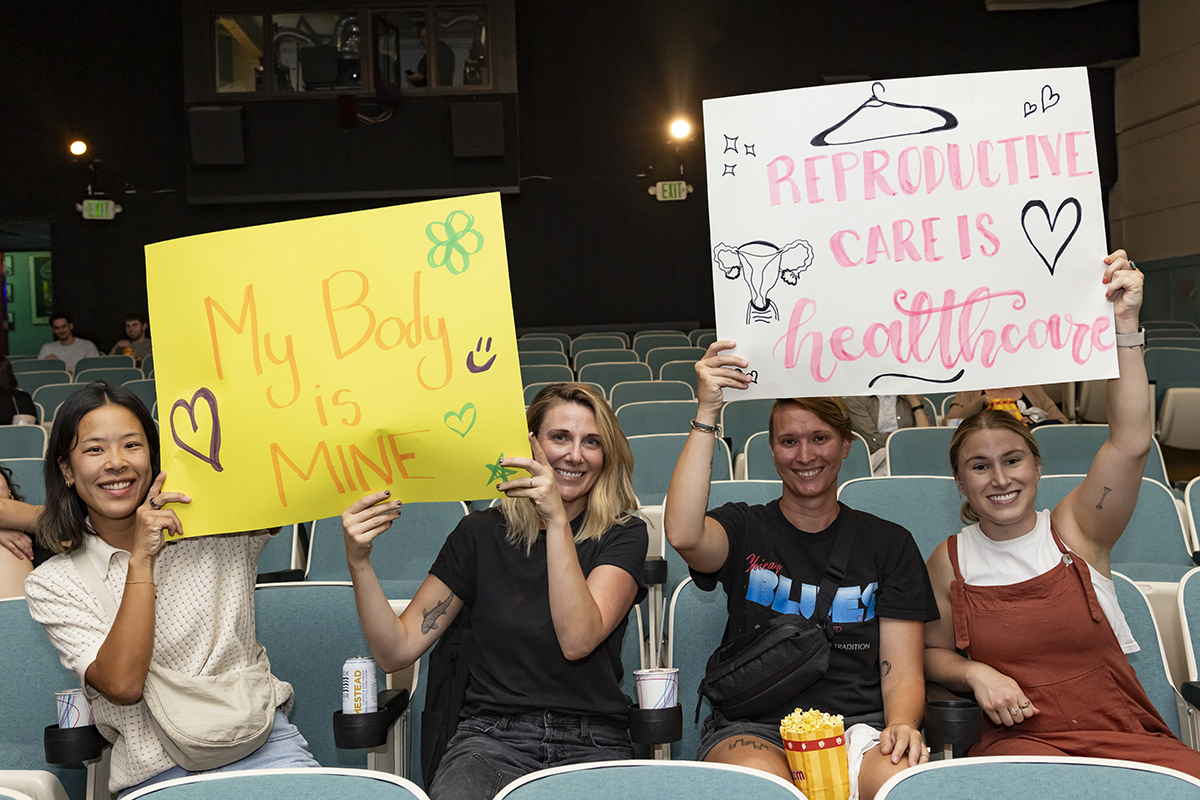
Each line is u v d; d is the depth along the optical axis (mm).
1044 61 10633
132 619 1621
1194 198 9398
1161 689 1940
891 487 2926
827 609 1902
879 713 1864
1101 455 1864
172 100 10992
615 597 1846
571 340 9711
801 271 1812
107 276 11008
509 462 1652
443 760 1789
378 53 10492
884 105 1807
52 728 1711
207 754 1688
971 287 1783
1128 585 2012
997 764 1142
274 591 2143
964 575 1959
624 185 11227
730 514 2037
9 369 5203
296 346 1671
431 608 1913
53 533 1753
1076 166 1777
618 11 11109
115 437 1703
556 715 1829
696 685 2123
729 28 11039
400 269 1663
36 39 10961
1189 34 9438
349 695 1755
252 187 10539
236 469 1675
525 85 11172
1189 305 9500
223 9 10344
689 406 4934
